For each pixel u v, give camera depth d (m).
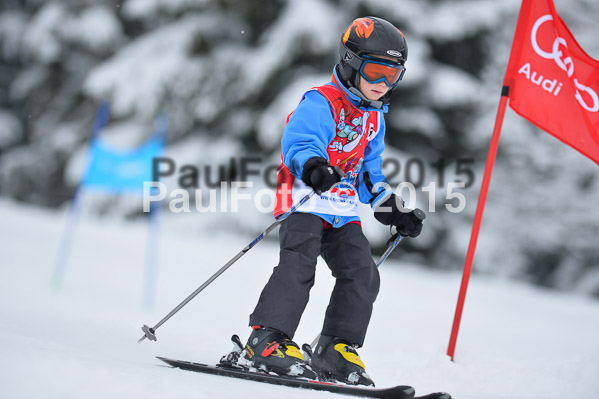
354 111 8.16
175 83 41.50
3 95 60.66
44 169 54.94
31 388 4.45
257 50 40.06
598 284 41.88
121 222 43.34
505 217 40.53
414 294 23.80
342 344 7.90
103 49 53.06
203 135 41.72
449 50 39.16
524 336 17.97
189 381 6.02
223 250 30.03
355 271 8.09
